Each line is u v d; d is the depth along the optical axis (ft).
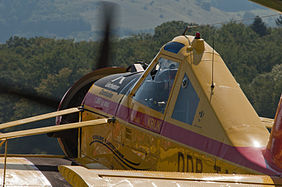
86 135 91.50
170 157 61.41
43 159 85.40
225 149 52.37
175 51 66.54
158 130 64.85
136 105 72.69
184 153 58.39
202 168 55.11
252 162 49.01
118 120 78.38
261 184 41.75
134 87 75.10
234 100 56.95
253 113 56.18
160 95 66.85
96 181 40.55
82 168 44.32
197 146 56.13
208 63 61.87
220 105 55.98
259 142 51.83
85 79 107.04
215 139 53.98
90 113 90.33
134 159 72.23
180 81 62.49
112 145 80.84
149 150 67.26
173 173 44.06
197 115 57.62
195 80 59.88
